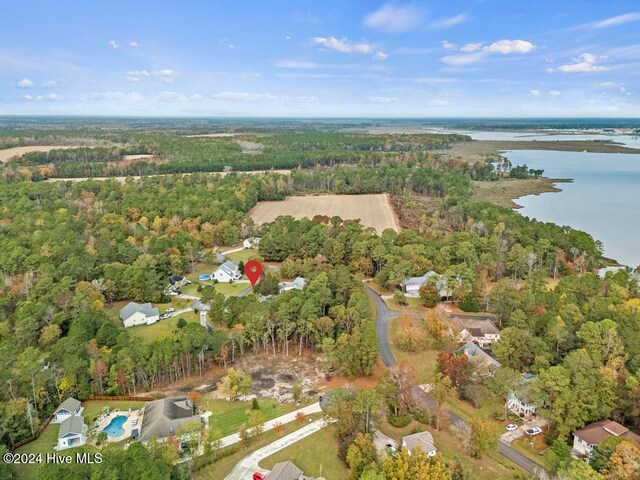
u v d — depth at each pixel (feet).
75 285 366.02
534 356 276.82
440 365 271.69
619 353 262.47
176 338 283.18
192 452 205.77
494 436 206.80
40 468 175.32
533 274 390.01
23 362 248.93
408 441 209.67
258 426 223.71
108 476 172.35
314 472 200.95
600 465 191.31
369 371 276.00
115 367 260.01
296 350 313.53
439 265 424.46
